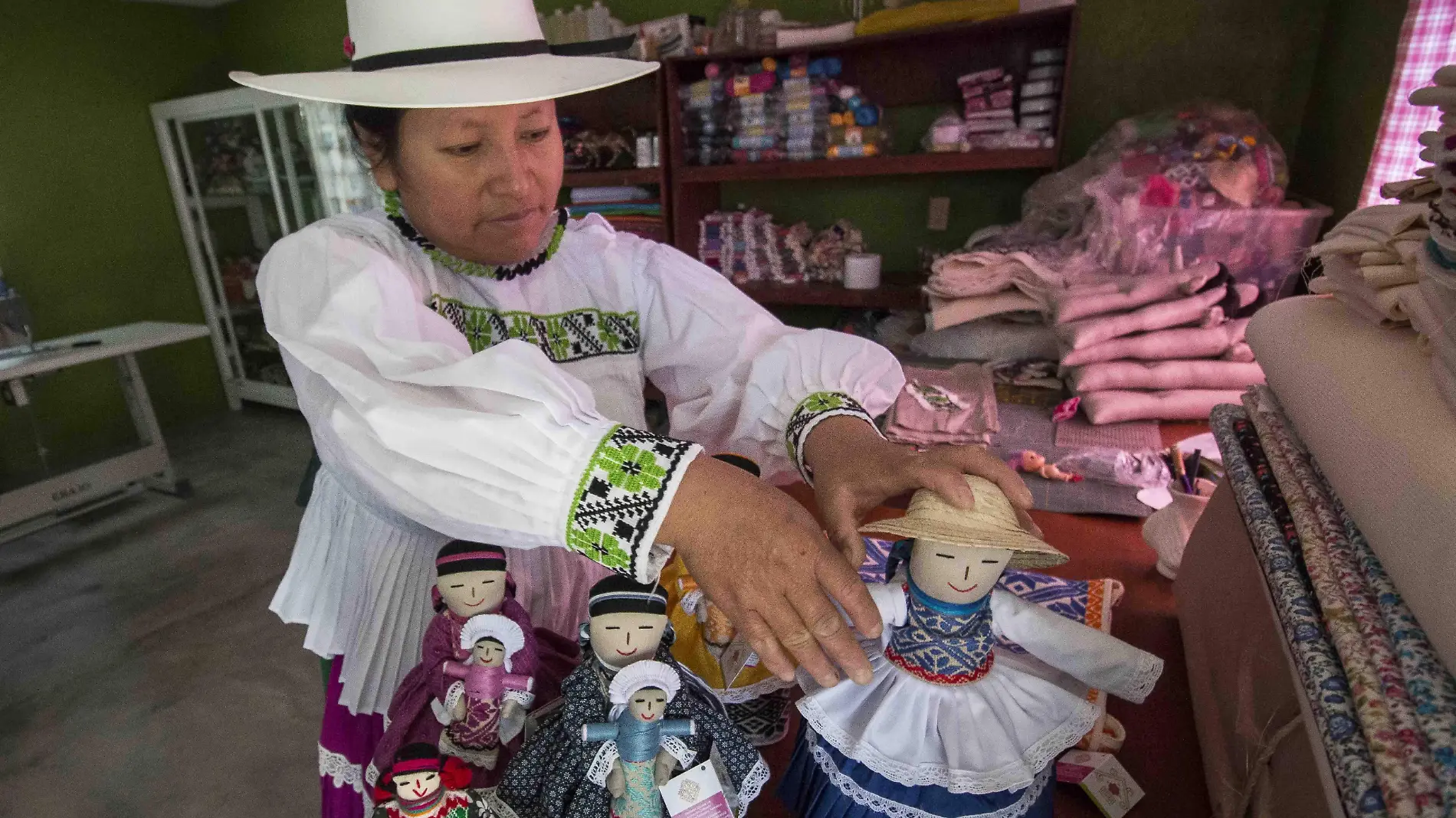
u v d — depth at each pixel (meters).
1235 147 1.70
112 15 3.71
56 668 2.15
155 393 4.09
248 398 4.33
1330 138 1.87
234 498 3.20
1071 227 1.96
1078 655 0.67
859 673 0.45
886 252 2.94
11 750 1.86
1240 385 1.47
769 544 0.46
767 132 2.59
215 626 2.32
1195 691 0.84
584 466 0.49
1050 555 0.56
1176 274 1.55
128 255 3.90
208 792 1.73
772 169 2.58
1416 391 0.54
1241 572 0.78
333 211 3.68
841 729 0.61
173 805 1.70
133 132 3.86
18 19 3.41
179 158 3.98
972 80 2.28
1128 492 1.28
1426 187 0.60
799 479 0.90
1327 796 0.47
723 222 2.83
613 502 0.48
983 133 2.30
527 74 0.58
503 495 0.50
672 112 2.71
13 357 2.73
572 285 0.87
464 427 0.49
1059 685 0.69
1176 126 1.88
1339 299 0.77
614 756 0.57
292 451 3.71
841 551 0.57
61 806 1.70
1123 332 1.51
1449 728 0.40
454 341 0.62
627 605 0.56
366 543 0.76
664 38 2.66
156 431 3.16
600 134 3.11
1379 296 0.64
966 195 2.73
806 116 2.51
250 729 1.91
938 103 2.61
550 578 0.84
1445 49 1.31
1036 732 0.62
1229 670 0.75
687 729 0.57
